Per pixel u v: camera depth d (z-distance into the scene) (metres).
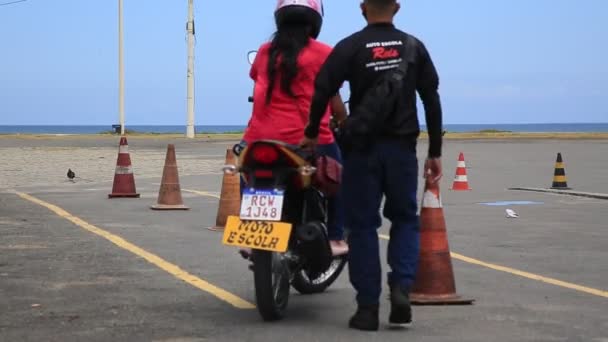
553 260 12.14
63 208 18.31
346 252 8.94
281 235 7.88
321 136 8.62
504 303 9.20
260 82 8.55
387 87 7.67
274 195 7.98
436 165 8.38
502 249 13.16
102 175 28.88
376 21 7.91
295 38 8.45
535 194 22.73
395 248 8.04
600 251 12.99
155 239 13.80
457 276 10.84
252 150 8.02
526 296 9.59
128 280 10.36
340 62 7.80
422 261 9.16
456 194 22.70
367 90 7.80
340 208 8.86
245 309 8.90
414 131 7.93
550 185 25.48
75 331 7.91
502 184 26.03
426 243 9.16
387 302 9.27
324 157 8.46
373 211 7.95
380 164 7.87
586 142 63.81
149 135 84.25
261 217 7.97
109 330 7.96
